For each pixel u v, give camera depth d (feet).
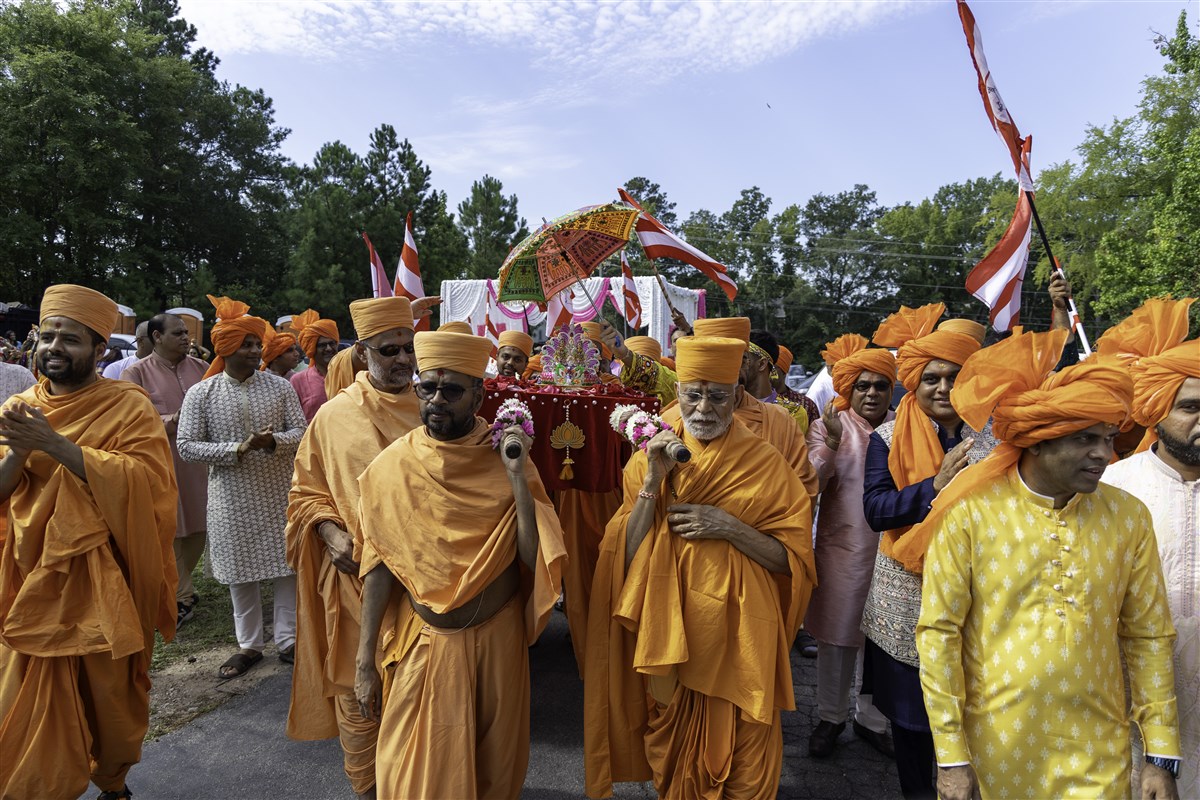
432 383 8.57
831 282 232.32
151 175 115.34
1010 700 6.86
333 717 10.69
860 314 229.86
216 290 116.57
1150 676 6.97
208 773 11.28
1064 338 6.88
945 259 216.13
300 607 10.58
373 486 8.84
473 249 128.67
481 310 47.91
